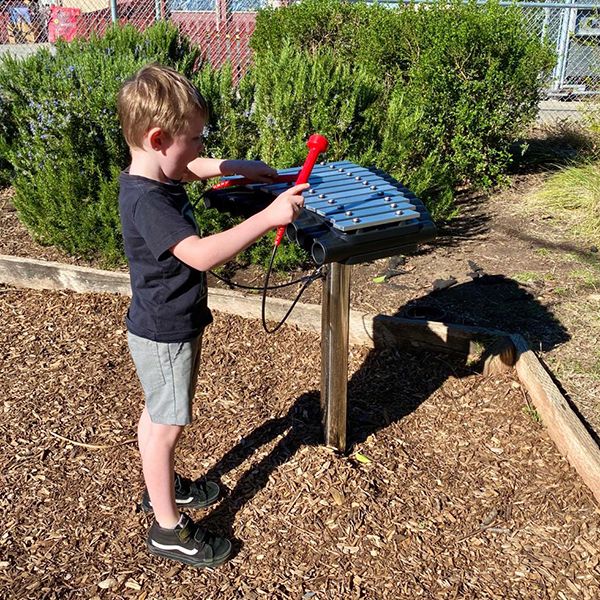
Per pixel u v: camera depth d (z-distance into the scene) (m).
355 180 1.76
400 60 4.18
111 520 1.67
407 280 2.87
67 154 2.92
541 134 5.04
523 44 3.91
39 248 3.12
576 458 1.81
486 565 1.56
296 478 1.78
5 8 6.64
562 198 3.63
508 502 1.74
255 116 2.98
